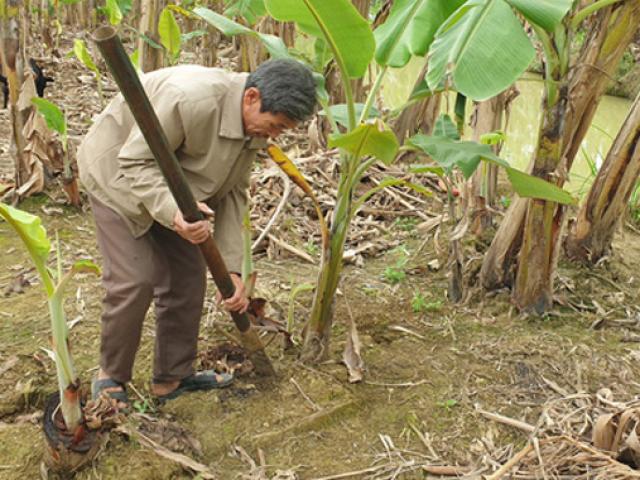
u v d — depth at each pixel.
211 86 2.23
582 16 2.87
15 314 3.25
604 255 3.93
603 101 9.69
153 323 3.22
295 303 3.53
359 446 2.58
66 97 6.79
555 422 2.65
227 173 2.38
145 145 2.22
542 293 3.43
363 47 2.47
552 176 3.16
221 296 2.57
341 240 2.78
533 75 10.26
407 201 4.88
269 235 4.15
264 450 2.54
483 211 3.87
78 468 2.31
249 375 2.89
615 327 3.41
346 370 2.97
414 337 3.28
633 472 2.25
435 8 2.79
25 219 1.83
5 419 2.63
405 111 5.56
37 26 9.26
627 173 3.71
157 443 2.48
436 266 3.96
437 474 2.46
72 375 2.17
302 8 2.45
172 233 2.53
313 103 2.23
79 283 3.56
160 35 4.88
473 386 2.93
